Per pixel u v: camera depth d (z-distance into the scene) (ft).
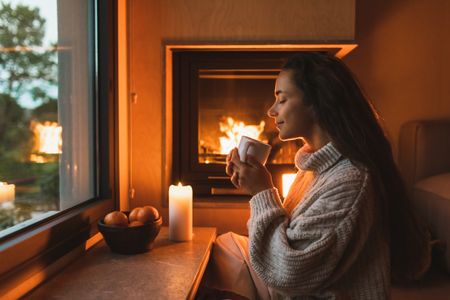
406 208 2.75
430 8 6.40
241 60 5.74
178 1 5.29
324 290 2.60
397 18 6.44
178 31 5.31
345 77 2.72
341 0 5.22
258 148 2.99
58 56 3.69
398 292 4.73
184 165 5.87
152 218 3.71
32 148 3.25
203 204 5.51
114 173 4.66
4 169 2.88
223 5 5.25
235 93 6.07
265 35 5.26
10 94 2.97
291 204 3.20
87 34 4.34
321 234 2.42
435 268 5.42
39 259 2.84
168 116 5.58
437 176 5.80
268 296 3.80
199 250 3.84
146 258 3.58
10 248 2.49
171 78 5.76
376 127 2.72
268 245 2.63
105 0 4.35
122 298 2.66
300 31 5.25
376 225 2.63
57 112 3.68
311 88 2.70
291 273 2.43
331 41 5.24
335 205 2.46
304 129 2.87
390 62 6.49
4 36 2.89
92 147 4.45
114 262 3.45
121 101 5.04
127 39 5.25
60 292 2.77
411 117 6.55
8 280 2.47
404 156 6.45
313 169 2.83
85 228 3.70
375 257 2.62
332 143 2.67
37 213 3.30
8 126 2.94
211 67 5.76
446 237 5.07
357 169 2.56
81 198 4.18
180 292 2.76
